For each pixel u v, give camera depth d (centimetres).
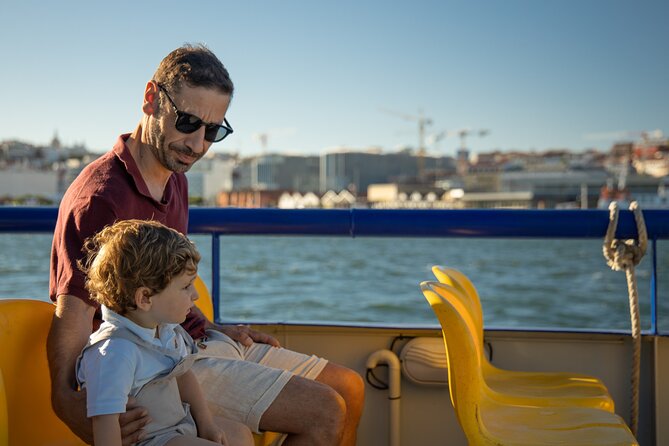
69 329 176
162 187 215
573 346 273
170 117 199
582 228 264
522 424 220
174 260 166
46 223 281
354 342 274
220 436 185
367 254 5391
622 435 211
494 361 278
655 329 265
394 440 264
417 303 2598
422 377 263
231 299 2677
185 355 181
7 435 157
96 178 194
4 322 171
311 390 203
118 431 160
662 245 5888
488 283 3466
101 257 167
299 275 3538
